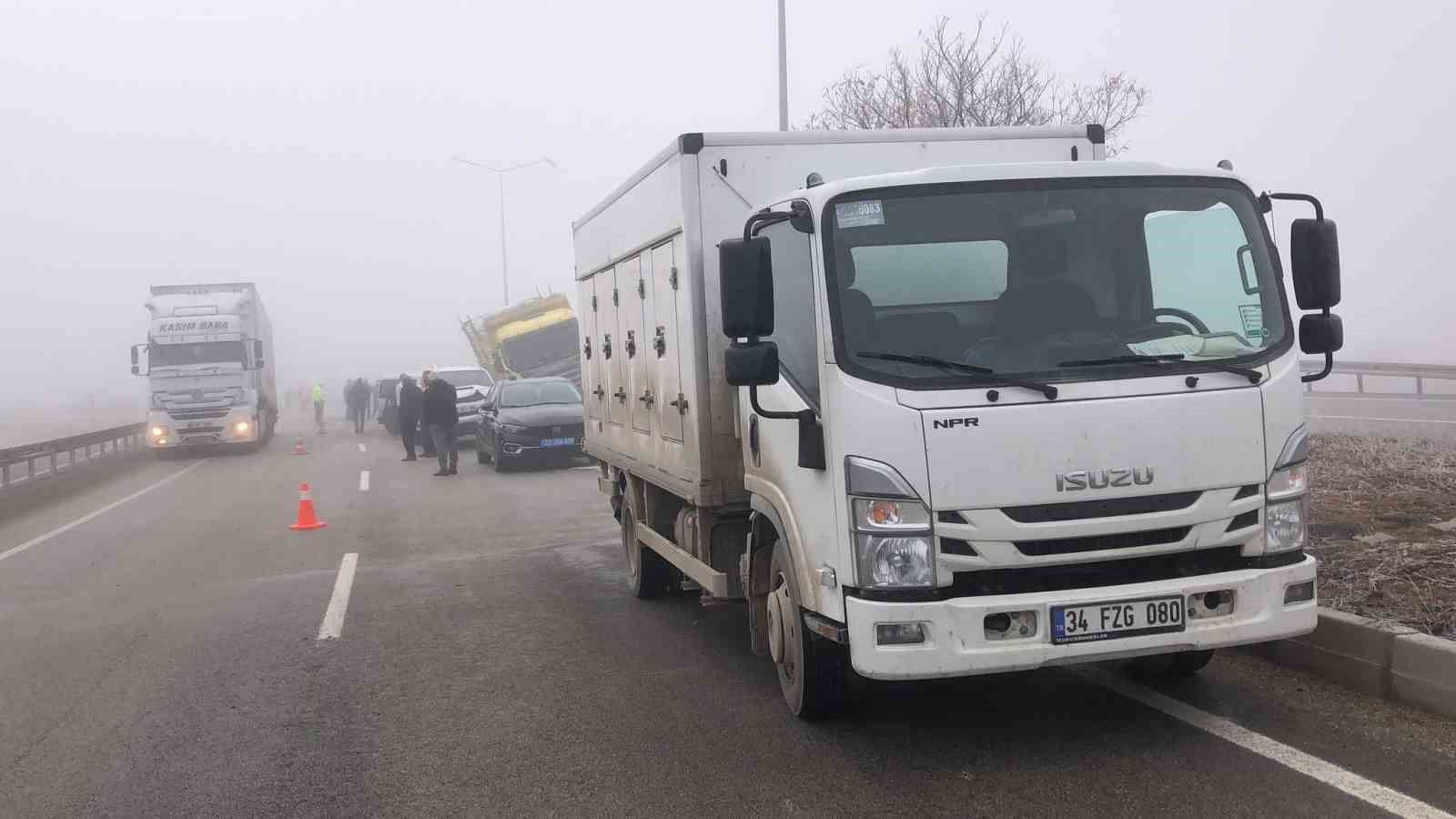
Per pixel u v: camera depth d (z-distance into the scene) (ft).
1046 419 14.97
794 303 17.29
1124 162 17.01
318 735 19.06
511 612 28.53
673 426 22.79
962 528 14.79
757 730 18.15
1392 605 19.02
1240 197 16.89
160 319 94.38
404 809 15.64
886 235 16.16
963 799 14.80
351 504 55.06
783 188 21.48
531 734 18.63
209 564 38.24
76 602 32.12
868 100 58.54
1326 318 16.47
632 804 15.40
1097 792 14.70
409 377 81.25
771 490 18.39
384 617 28.55
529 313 103.76
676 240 21.88
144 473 80.59
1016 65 57.36
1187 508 15.17
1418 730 15.94
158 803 16.16
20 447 66.39
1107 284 16.44
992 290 16.08
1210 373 15.57
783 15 60.80
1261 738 16.06
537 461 71.87
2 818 15.76
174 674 23.45
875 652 14.89
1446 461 32.17
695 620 26.68
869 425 15.14
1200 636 15.07
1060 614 14.76
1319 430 53.01
